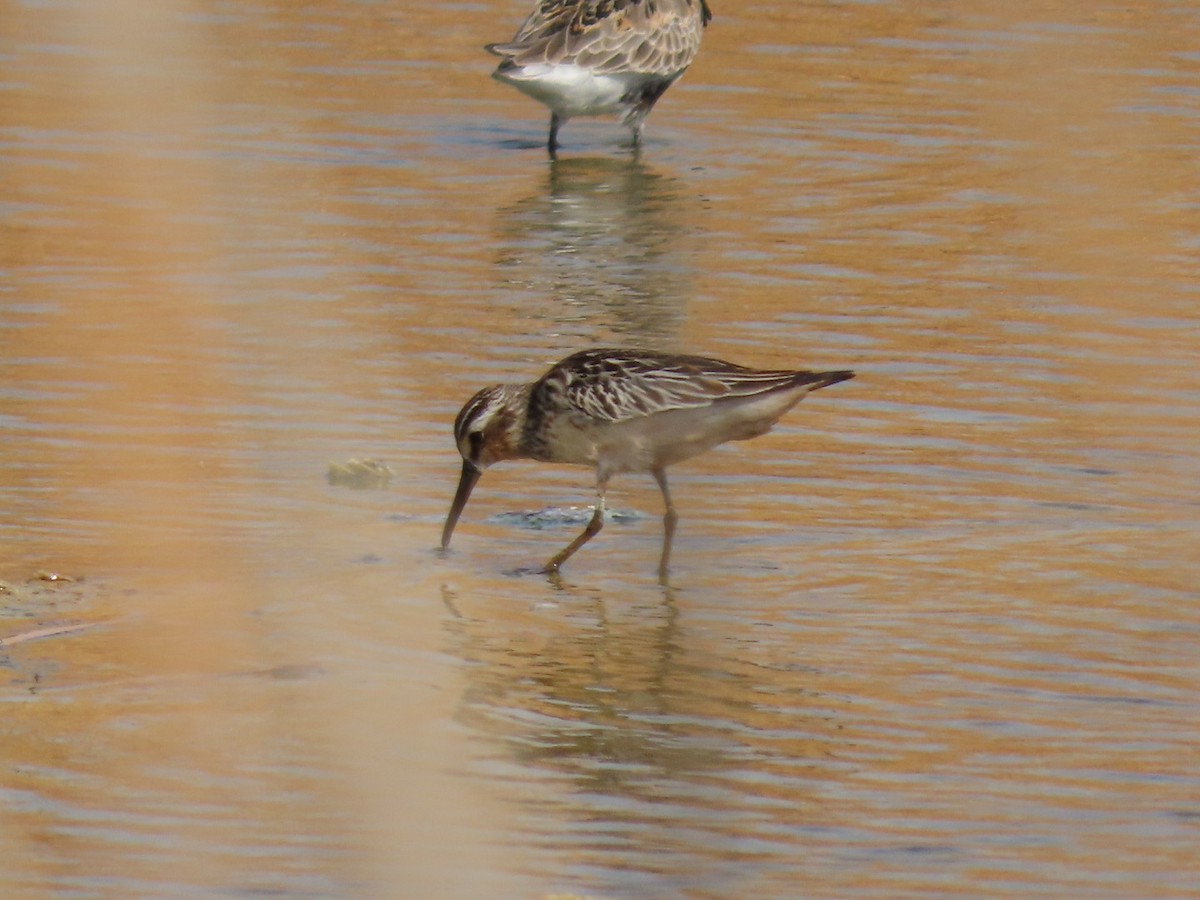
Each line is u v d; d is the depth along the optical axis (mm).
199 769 9422
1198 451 14664
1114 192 22094
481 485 14336
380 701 10359
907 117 25578
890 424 15297
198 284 18562
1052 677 10797
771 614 11789
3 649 10898
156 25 8953
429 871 8367
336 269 19266
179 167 21641
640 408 12867
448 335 17406
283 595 11969
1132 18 27734
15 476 13766
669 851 8664
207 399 15562
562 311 18172
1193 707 10391
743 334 17484
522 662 11039
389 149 24234
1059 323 17844
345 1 31312
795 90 26984
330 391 15898
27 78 24328
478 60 28719
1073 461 14484
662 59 25234
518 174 23562
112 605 11656
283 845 8625
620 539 13289
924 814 9070
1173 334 17500
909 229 21000
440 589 12227
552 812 9047
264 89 26047
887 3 31172
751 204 22094
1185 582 12250
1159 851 8672
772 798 9242
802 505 13711
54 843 8602
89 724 9930
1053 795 9297
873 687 10672
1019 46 21656
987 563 12586
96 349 16641
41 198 20969
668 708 10367
